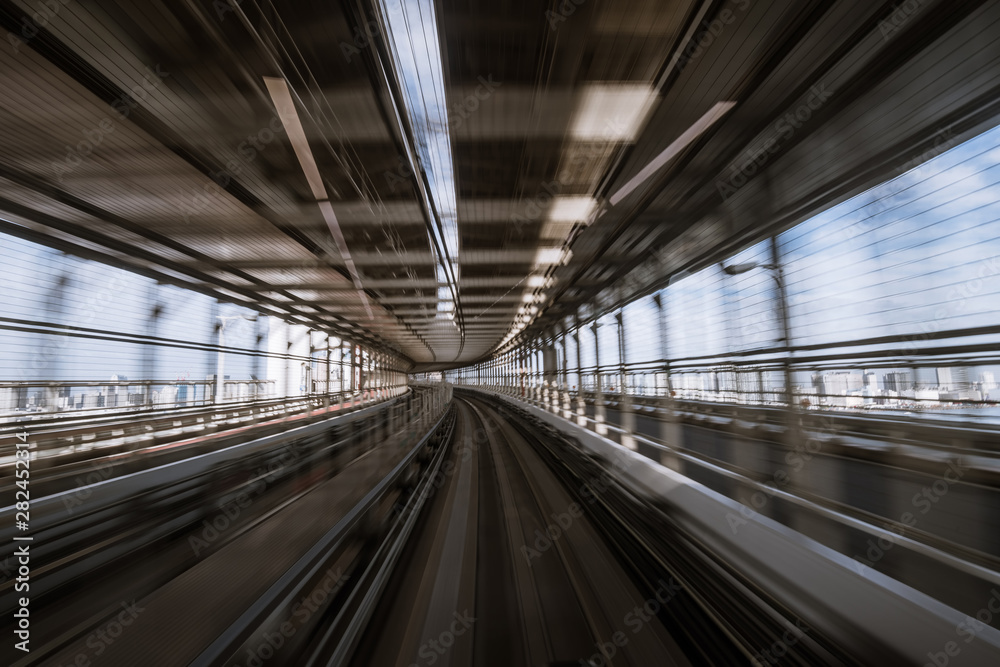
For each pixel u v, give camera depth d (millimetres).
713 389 8820
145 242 6566
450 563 3840
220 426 9195
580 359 15711
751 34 3426
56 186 5047
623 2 3406
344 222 7930
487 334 27312
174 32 3535
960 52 2955
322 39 3838
